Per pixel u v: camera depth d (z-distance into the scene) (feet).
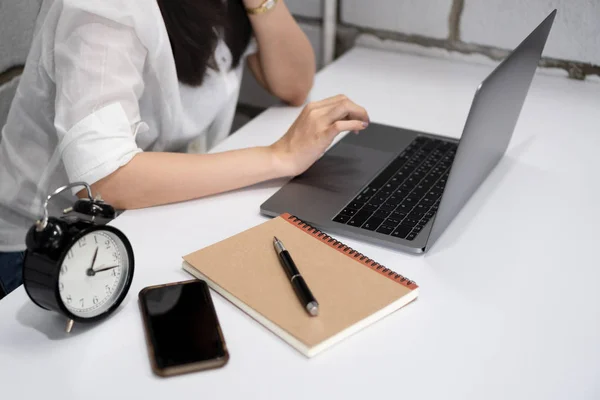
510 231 2.89
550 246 2.80
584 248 2.79
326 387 2.12
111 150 2.93
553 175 3.32
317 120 3.23
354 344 2.28
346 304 2.37
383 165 3.35
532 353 2.26
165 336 2.27
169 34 3.50
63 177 3.59
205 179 3.05
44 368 2.21
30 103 3.40
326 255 2.62
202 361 2.17
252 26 4.00
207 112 3.87
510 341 2.31
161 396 2.10
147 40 3.13
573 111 3.99
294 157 3.16
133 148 3.01
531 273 2.64
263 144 3.68
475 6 4.49
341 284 2.47
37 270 2.24
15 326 2.39
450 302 2.48
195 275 2.59
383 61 4.74
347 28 5.00
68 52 2.95
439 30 4.68
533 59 3.22
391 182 3.19
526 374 2.18
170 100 3.50
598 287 2.57
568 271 2.66
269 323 2.32
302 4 5.04
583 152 3.54
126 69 3.05
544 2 4.28
